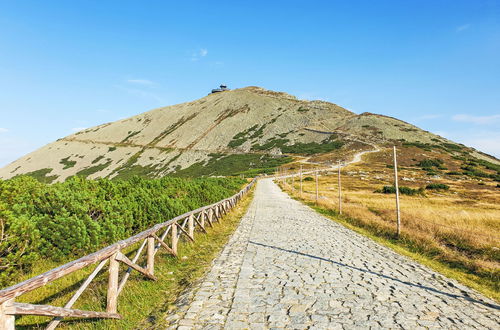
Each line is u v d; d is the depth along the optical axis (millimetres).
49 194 7926
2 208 5691
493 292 6594
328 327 4461
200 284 6371
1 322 2635
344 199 32062
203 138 153250
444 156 107938
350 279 6855
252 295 5723
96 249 7477
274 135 148375
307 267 7738
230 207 20719
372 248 10484
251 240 11336
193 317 4773
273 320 4672
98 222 7957
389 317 4887
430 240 11531
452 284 6914
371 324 4605
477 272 8227
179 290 6207
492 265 8609
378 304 5434
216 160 126438
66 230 6867
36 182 9781
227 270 7398
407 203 29438
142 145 153250
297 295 5750
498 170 94438
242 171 104938
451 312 5242
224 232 13102
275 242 11008
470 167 91312
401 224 15492
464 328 4609
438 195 44656
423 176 76188
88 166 136500
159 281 6590
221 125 164000
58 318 3459
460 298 6027
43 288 5398
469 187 58062
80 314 3789
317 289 6113
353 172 81562
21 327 4070
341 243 11117
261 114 173000
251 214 19875
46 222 6938
